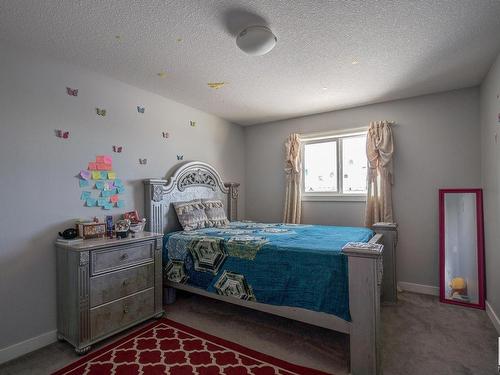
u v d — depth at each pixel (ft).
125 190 9.03
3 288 6.28
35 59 7.00
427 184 10.28
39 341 6.71
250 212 14.66
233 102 11.11
